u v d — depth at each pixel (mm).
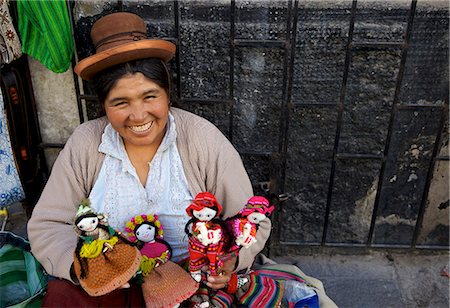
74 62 1849
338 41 1740
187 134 1562
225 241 1332
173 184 1563
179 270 1476
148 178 1555
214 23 1755
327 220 2072
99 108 1926
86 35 1808
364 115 1862
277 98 1854
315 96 1835
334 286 2072
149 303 1408
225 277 1438
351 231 2141
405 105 1805
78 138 1570
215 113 1899
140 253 1394
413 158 1939
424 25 1697
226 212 1581
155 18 1777
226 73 1825
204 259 1379
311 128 1902
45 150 2039
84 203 1306
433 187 2014
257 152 1962
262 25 1741
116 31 1507
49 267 1499
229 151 1583
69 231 1538
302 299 1573
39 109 1944
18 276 1700
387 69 1771
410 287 2064
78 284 1450
